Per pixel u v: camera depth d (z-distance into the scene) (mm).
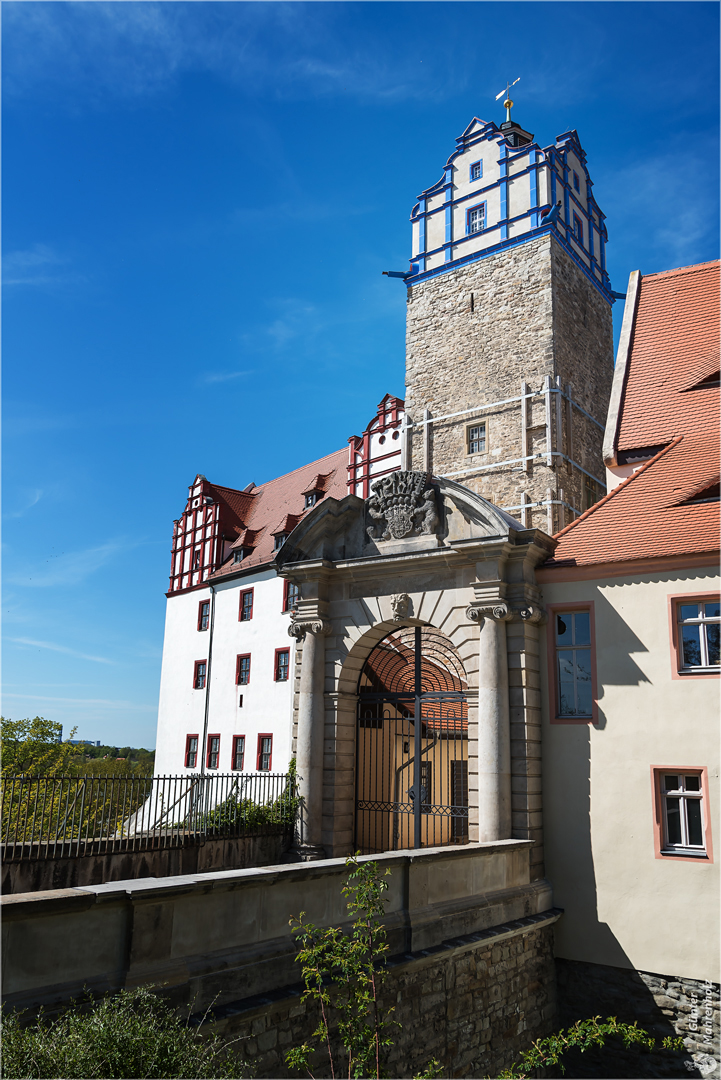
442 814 15180
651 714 13859
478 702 14680
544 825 14516
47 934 6602
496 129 31141
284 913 8727
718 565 13680
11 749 39906
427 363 31297
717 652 13570
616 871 13711
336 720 16609
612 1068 13242
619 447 18359
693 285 21219
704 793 13180
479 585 14898
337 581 17219
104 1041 5453
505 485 27766
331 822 16125
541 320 28094
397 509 16484
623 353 20578
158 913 7422
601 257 32812
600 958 13586
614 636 14438
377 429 32969
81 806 12594
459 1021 10938
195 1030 7188
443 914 10914
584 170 32375
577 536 15648
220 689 35781
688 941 12875
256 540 37438
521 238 29203
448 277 31312
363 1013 7824
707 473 15695
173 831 13867
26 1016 6258
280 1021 8281
